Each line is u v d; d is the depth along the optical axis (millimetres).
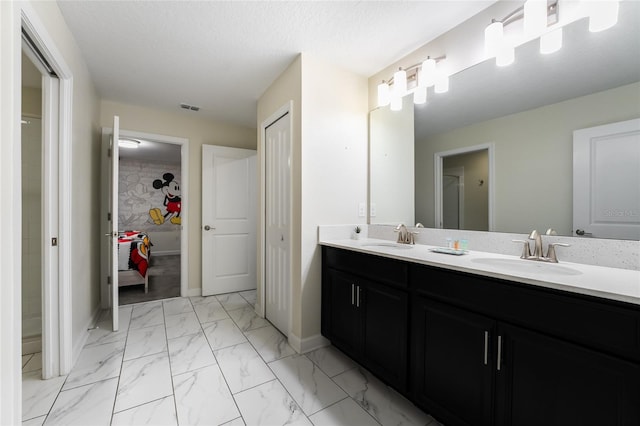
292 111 2174
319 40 1930
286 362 1902
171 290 3646
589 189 1280
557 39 1356
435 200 1939
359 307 1778
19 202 996
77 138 1960
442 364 1296
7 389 932
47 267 1673
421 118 2014
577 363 897
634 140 1159
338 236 2232
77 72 1961
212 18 1708
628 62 1179
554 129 1393
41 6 1343
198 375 1731
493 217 1632
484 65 1661
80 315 2055
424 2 1582
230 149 3543
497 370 1094
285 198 2314
